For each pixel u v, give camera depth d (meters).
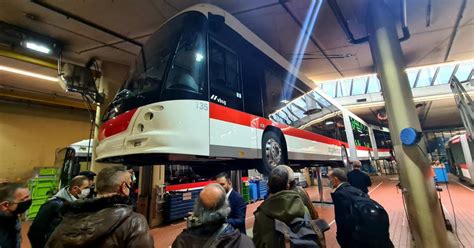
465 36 6.47
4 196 2.18
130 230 1.39
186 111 2.54
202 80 2.85
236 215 2.88
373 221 2.50
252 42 4.10
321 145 6.41
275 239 1.80
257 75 4.01
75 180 2.84
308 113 5.91
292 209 1.90
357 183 4.88
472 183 12.21
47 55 5.62
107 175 1.58
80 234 1.27
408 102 4.39
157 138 2.35
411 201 4.09
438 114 21.53
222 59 3.31
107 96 6.42
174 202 7.80
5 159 10.14
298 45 6.55
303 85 5.83
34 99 10.38
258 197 11.88
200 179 9.43
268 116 4.05
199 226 1.63
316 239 1.78
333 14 5.28
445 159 23.39
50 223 2.45
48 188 9.30
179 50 2.88
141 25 5.14
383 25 4.79
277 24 5.51
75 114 12.48
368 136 13.38
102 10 4.64
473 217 6.30
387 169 26.22
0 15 4.59
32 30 5.16
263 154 3.66
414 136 4.00
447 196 9.91
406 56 7.64
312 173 17.58
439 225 3.86
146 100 2.63
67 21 4.91
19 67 7.40
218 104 2.98
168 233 6.50
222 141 2.88
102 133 3.07
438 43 6.84
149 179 7.61
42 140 11.21
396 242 4.84
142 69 3.15
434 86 15.82
